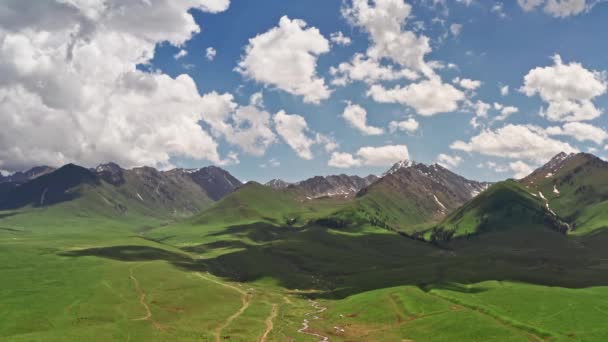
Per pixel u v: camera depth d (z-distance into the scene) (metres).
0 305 152.00
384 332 149.75
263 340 140.38
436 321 148.75
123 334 130.50
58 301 161.88
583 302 154.25
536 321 140.62
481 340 129.12
